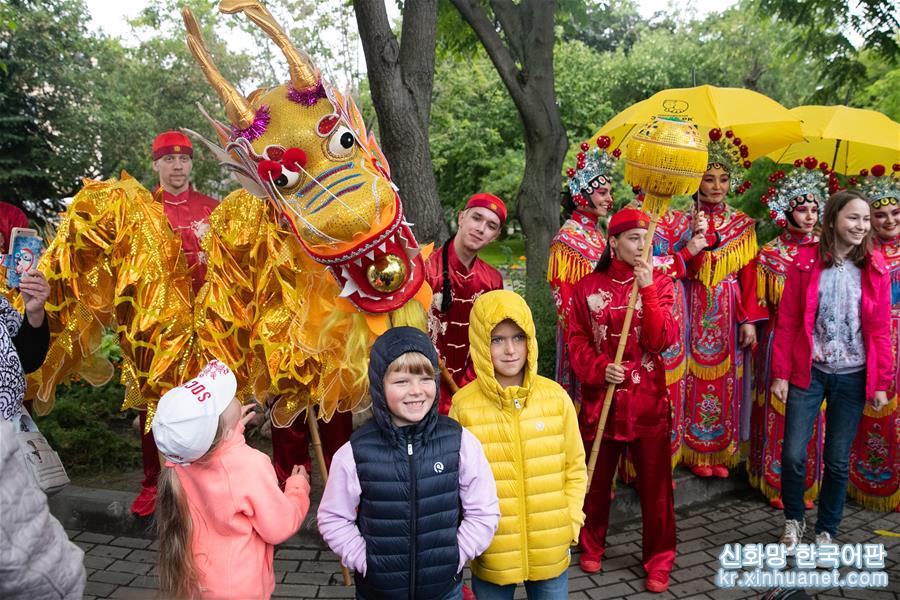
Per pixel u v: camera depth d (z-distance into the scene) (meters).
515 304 2.57
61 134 14.56
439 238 5.10
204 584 2.19
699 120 4.01
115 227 3.19
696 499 4.53
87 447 4.77
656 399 3.36
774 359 3.63
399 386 2.24
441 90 18.42
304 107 2.63
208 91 16.58
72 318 3.32
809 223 4.25
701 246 4.14
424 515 2.23
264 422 5.36
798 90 18.75
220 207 3.05
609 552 3.78
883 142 4.11
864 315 3.42
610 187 4.19
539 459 2.60
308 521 3.78
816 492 4.34
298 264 2.89
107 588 3.33
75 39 15.27
